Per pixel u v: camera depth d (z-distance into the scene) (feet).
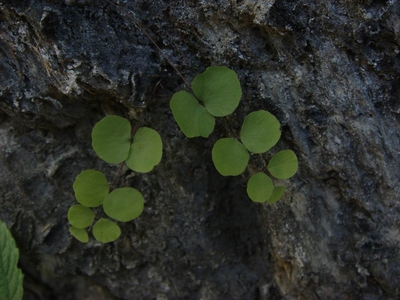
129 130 0.57
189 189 0.66
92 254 0.70
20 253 0.71
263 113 0.56
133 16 0.57
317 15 0.54
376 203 0.61
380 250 0.63
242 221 0.69
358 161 0.59
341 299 0.66
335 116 0.58
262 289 0.71
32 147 0.65
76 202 0.67
